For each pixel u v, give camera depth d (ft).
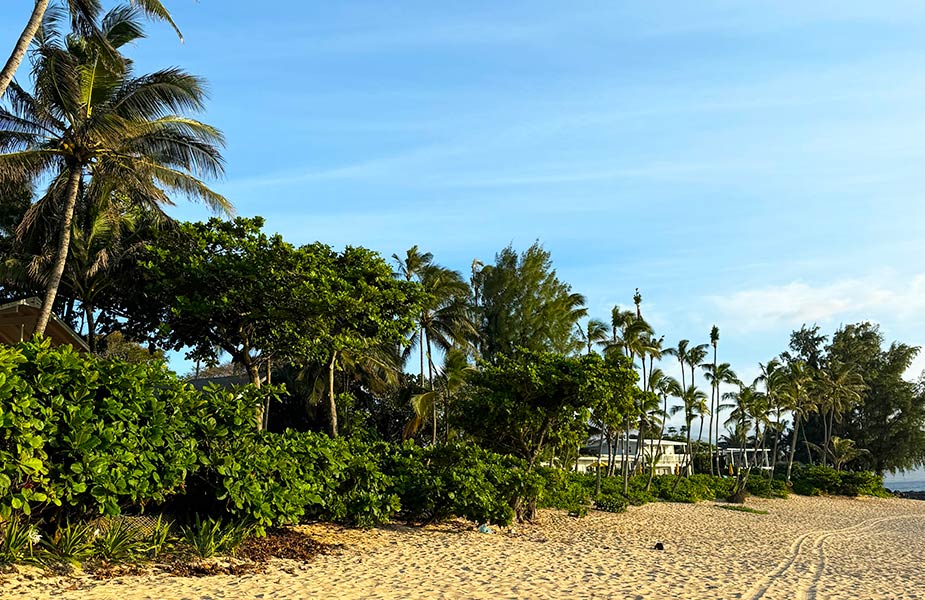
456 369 110.11
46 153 57.72
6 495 25.22
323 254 62.18
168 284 55.62
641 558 50.44
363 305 57.26
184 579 28.50
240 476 35.78
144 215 70.79
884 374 251.80
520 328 139.54
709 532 85.66
